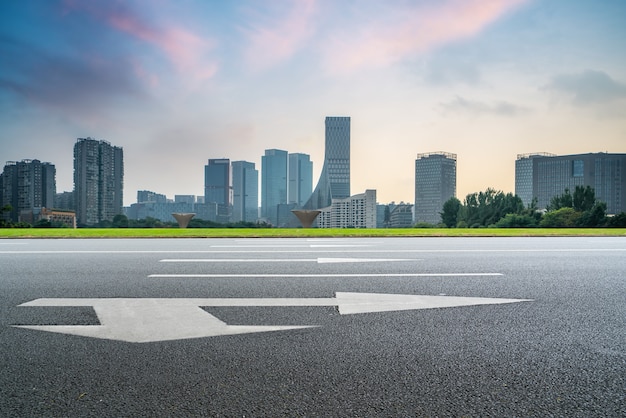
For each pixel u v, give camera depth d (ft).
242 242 40.09
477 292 15.64
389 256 26.89
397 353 9.34
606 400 7.23
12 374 8.22
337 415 6.68
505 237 48.42
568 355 9.26
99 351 9.46
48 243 38.75
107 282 17.74
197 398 7.25
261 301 14.20
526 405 7.05
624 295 15.14
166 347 9.73
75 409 6.88
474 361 8.91
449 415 6.70
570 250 30.76
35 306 13.56
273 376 8.14
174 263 23.61
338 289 16.21
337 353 9.34
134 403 7.08
